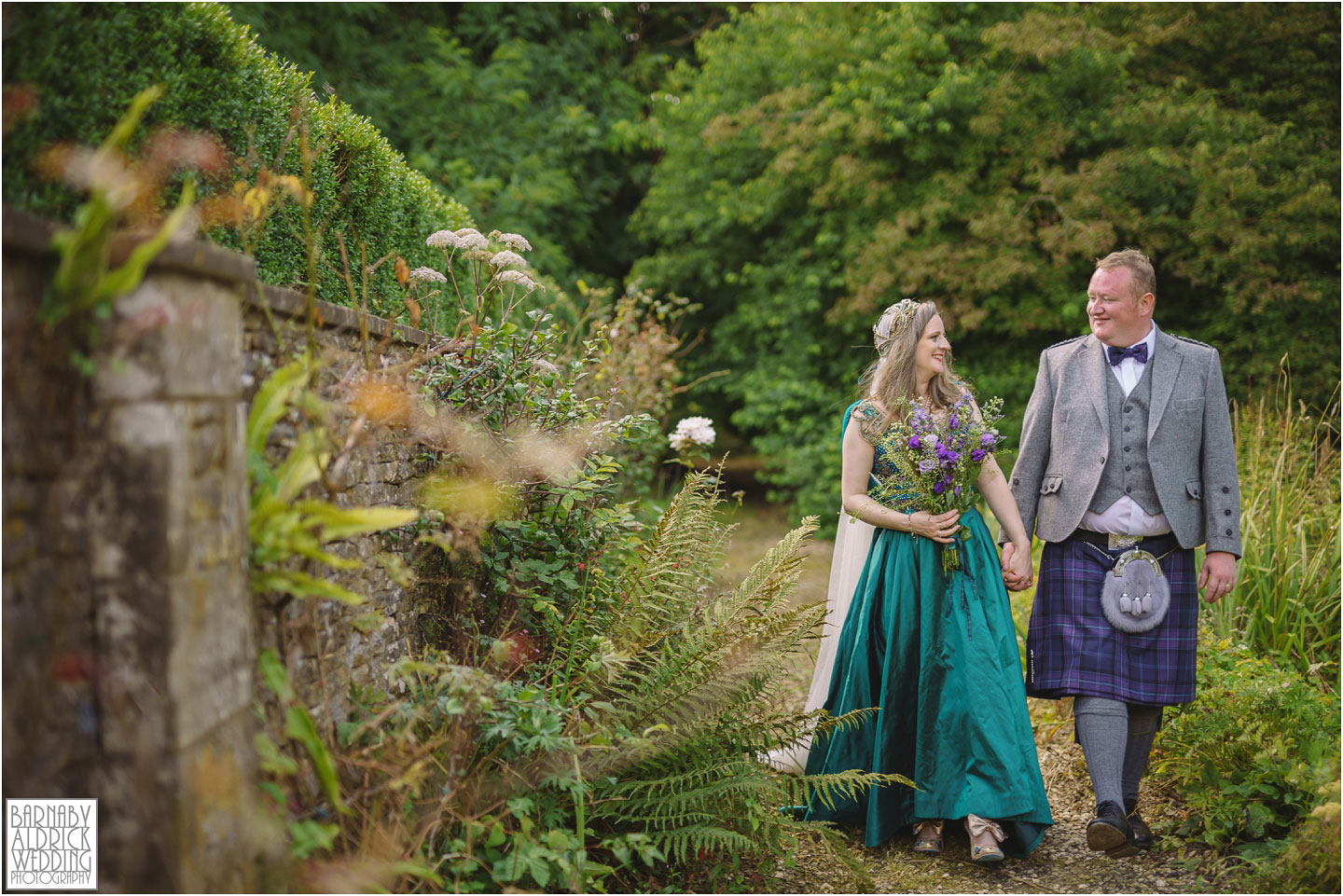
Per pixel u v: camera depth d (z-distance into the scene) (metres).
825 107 9.00
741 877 2.51
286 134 2.42
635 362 5.58
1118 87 8.32
